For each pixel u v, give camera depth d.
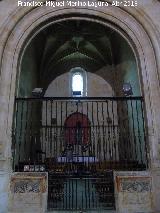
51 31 18.22
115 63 20.78
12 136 8.19
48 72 22.92
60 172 8.72
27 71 15.12
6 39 8.82
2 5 9.24
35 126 17.72
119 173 7.71
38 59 19.72
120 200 7.41
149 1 9.48
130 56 14.50
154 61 8.80
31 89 17.00
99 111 21.09
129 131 13.23
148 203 7.40
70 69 23.44
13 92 8.44
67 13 9.59
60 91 22.75
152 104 8.26
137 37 9.17
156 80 8.55
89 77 23.05
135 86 13.08
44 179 7.68
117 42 17.77
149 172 7.68
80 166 10.40
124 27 9.39
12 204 7.38
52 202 9.11
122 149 12.55
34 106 17.41
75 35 19.33
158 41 8.85
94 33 18.89
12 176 7.63
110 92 22.33
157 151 7.79
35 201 7.43
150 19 9.18
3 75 8.45
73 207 8.38
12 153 8.07
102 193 9.29
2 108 8.08
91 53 22.61
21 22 9.23
